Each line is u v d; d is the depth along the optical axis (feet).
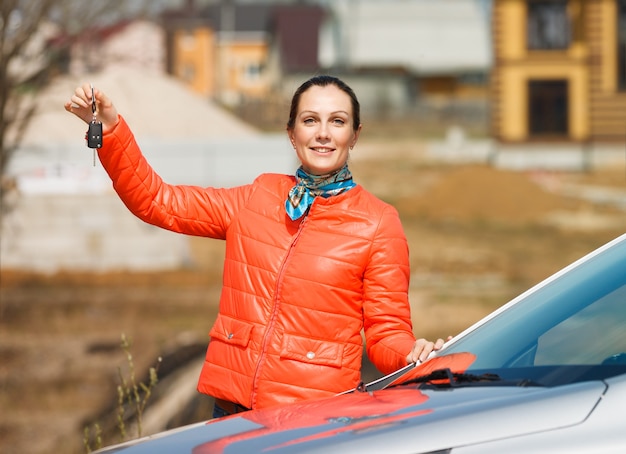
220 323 18.78
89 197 112.47
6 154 78.54
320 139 18.63
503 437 12.23
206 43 377.09
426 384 15.23
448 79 378.73
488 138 311.27
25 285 103.71
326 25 373.20
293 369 18.07
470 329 16.92
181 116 207.31
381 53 371.97
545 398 12.76
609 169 222.89
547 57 224.12
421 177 224.12
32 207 111.04
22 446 55.11
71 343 78.48
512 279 117.80
